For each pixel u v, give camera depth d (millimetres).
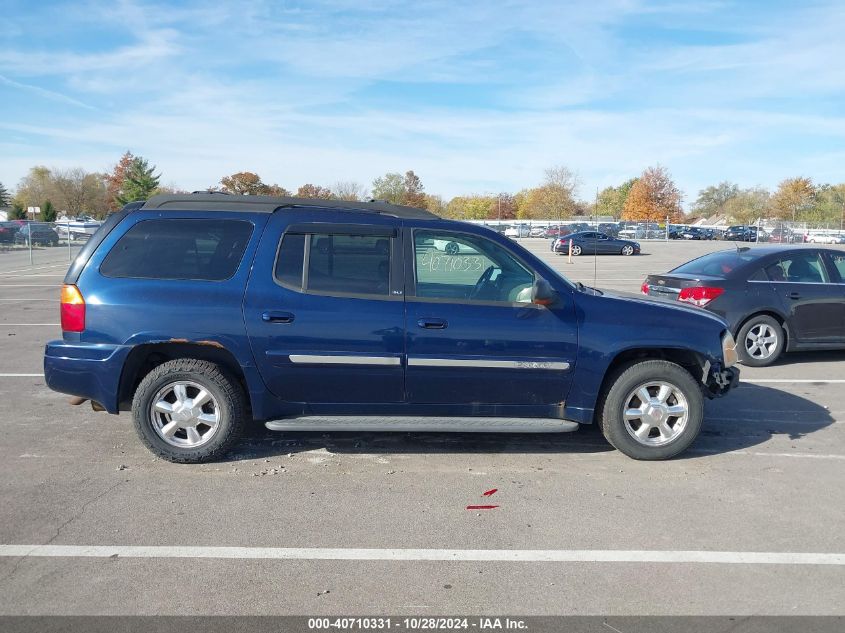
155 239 5016
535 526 4062
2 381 7609
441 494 4535
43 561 3588
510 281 5129
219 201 5160
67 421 6094
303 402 5055
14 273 24625
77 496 4430
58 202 79750
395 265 5023
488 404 5121
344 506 4320
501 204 96750
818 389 7516
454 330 4938
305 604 3213
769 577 3490
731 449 5504
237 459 5160
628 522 4129
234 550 3729
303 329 4883
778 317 8703
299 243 5000
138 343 4855
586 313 5094
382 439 5664
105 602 3207
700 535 3961
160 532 3928
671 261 33188
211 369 4945
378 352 4914
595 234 38750
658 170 82938
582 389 5117
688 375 5160
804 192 82750
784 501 4465
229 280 4922
